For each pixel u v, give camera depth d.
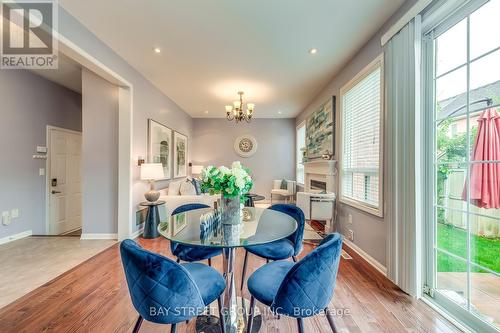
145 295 1.01
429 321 1.63
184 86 4.20
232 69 3.46
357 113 3.02
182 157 5.83
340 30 2.46
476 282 1.54
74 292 1.99
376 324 1.60
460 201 1.66
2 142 3.31
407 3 1.99
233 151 6.97
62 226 4.27
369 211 2.59
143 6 2.09
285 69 3.45
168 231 1.59
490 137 1.45
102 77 3.19
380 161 2.39
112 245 3.13
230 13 2.19
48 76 3.86
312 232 3.95
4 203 3.33
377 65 2.46
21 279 2.21
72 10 2.14
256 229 1.61
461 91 1.63
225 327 1.46
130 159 3.33
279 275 1.38
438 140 1.83
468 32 1.57
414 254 1.84
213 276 1.36
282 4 2.06
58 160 4.21
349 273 2.35
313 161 4.41
